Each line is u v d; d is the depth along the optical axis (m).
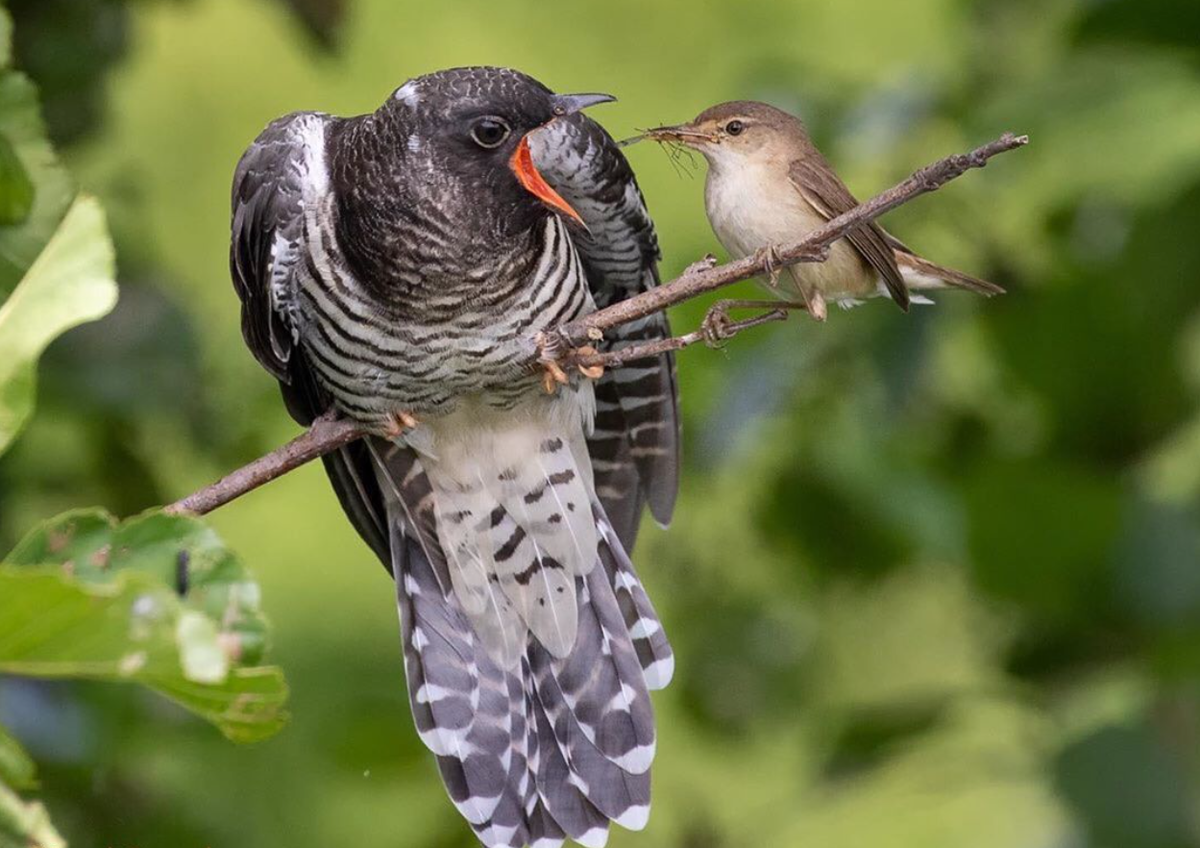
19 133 5.28
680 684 10.80
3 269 5.21
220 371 10.09
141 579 4.03
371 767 10.37
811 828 12.16
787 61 11.03
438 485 8.02
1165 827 9.01
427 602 8.09
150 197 11.28
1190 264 9.90
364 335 7.45
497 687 7.98
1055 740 9.62
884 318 9.77
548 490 8.01
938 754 10.26
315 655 12.96
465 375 7.58
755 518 10.51
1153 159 10.05
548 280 7.49
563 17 14.66
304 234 7.39
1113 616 9.47
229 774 10.27
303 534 13.51
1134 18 9.84
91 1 9.68
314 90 13.77
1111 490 9.43
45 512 9.91
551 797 7.83
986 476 9.64
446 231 7.29
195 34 13.43
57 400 9.33
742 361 9.92
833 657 10.78
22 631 4.01
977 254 10.26
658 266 8.23
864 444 10.03
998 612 10.03
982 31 10.45
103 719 9.16
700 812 10.88
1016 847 11.81
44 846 4.23
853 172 10.44
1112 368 9.99
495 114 7.28
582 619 8.04
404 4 14.45
